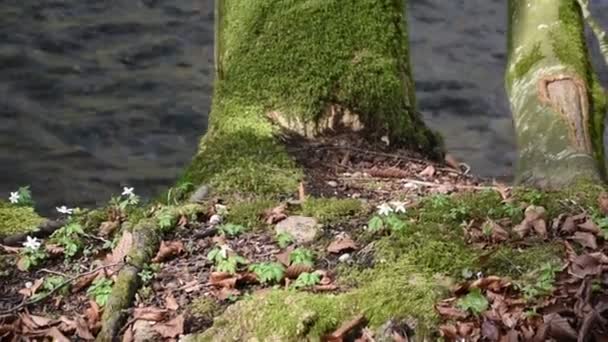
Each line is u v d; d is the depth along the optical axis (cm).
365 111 1068
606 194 859
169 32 2184
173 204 921
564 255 767
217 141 1021
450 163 1099
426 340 697
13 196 943
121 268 798
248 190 938
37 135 1872
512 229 816
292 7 1073
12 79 2003
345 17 1075
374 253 796
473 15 2331
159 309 758
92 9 2227
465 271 755
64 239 859
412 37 2244
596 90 1030
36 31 2136
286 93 1058
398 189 959
